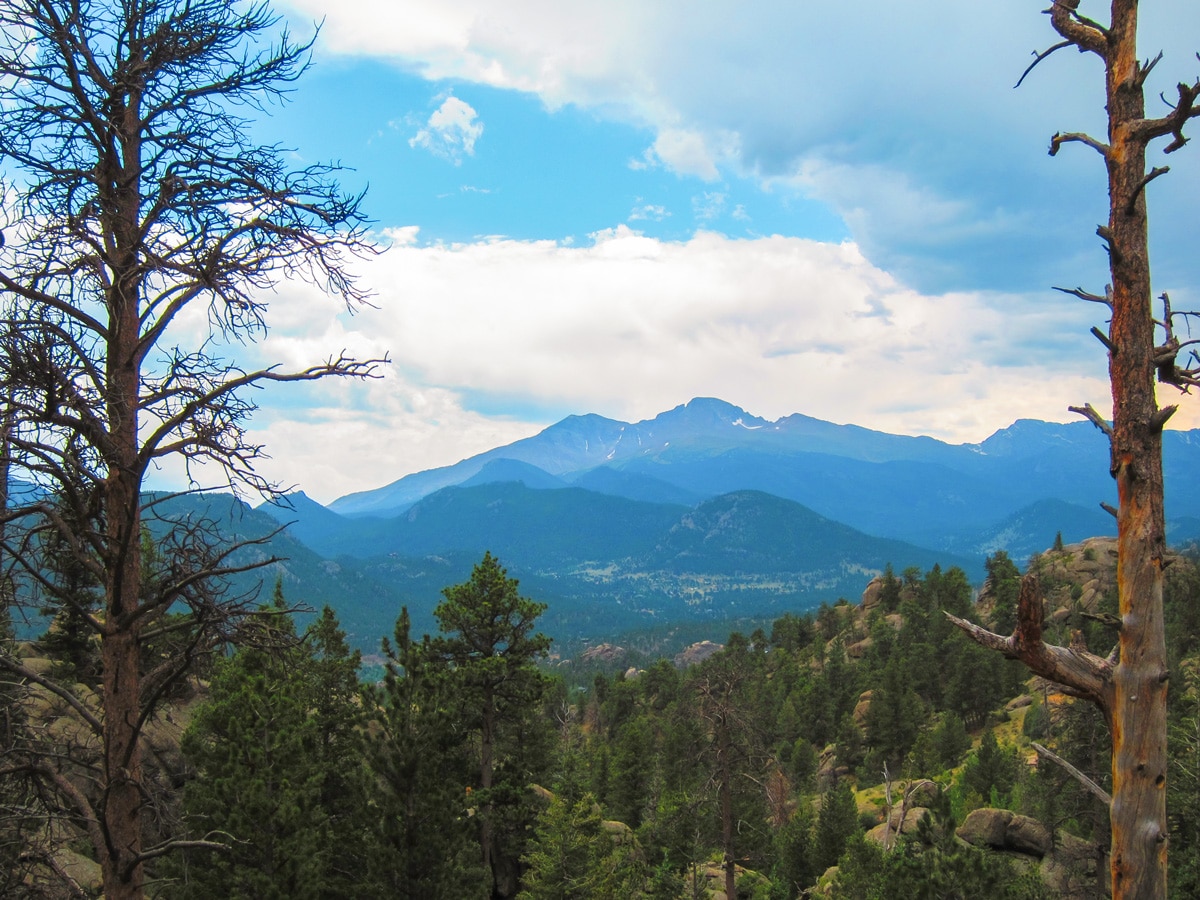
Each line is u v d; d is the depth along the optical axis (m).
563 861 31.94
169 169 9.54
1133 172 6.52
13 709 9.18
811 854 47.75
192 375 8.95
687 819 41.28
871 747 84.56
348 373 9.26
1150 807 6.27
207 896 17.89
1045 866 34.41
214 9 9.61
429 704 20.28
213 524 8.92
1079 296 6.85
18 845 8.87
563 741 70.00
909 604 126.88
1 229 8.81
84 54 8.80
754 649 152.75
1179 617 65.56
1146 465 6.46
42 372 7.95
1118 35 6.64
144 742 24.72
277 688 20.67
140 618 9.04
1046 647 6.57
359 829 20.67
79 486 8.77
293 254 9.41
